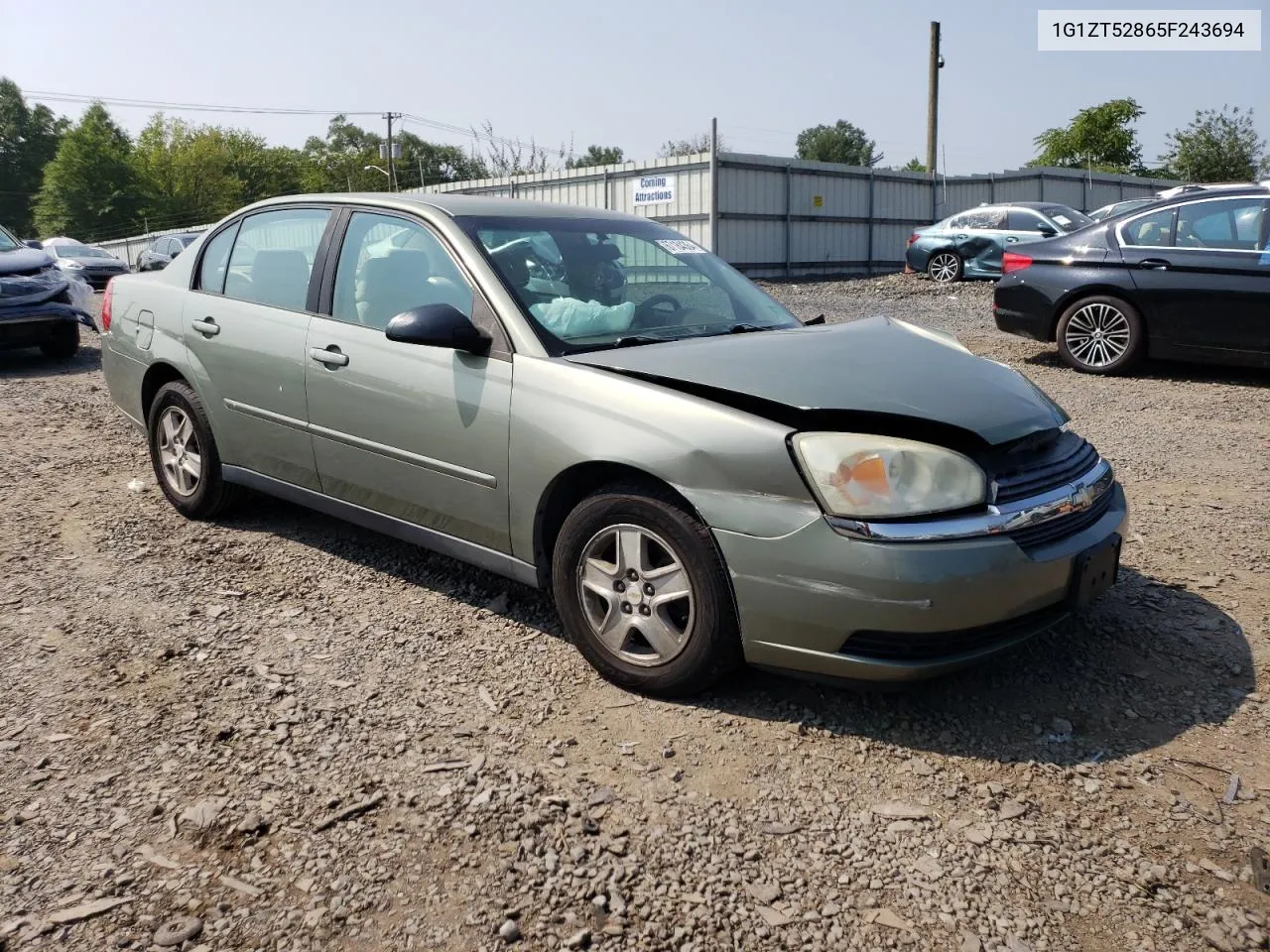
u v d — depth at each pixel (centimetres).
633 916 236
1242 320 847
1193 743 310
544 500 353
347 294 428
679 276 440
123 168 7094
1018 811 276
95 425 758
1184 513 526
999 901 241
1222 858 257
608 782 288
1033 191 3388
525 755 302
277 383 445
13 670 353
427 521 399
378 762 297
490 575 444
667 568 324
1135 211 914
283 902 239
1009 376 361
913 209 3091
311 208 459
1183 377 910
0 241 1120
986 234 1991
